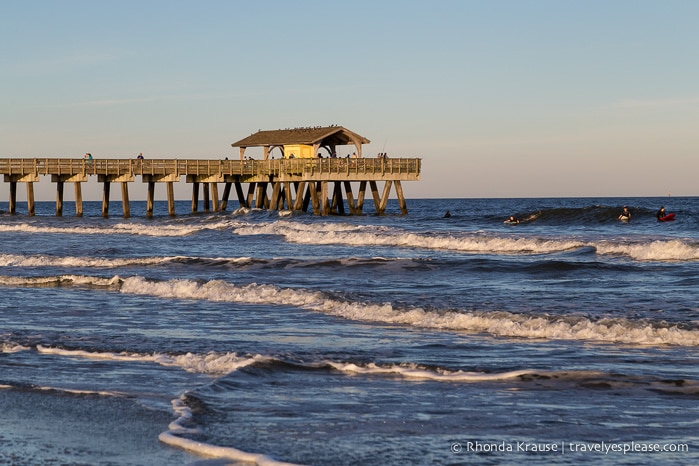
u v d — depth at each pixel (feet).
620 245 120.16
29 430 36.06
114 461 31.91
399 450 33.32
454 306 69.31
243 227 176.86
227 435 35.12
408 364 48.39
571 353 51.83
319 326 63.10
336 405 40.06
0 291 88.02
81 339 57.88
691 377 44.93
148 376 46.55
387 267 103.60
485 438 34.99
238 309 72.43
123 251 136.67
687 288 80.64
